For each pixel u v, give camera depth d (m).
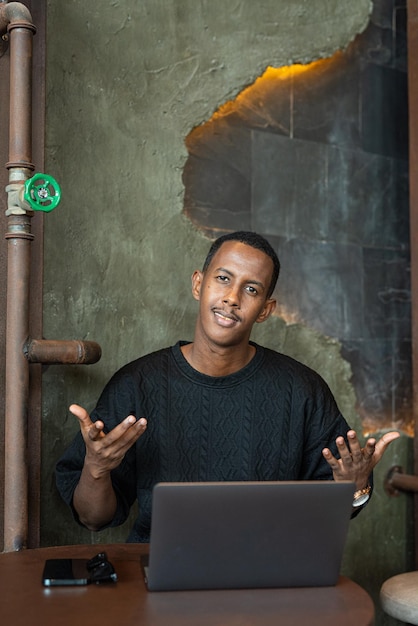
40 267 2.20
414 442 3.03
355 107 3.13
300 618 1.31
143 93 2.58
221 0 2.75
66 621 1.27
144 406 2.09
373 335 3.13
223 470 2.09
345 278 3.06
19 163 1.99
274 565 1.44
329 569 1.46
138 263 2.55
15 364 2.00
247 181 2.82
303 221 2.96
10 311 2.01
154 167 2.60
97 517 1.96
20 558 1.67
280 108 2.92
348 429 2.23
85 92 2.45
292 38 2.91
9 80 2.11
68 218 2.40
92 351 2.13
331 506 1.41
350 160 3.11
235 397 2.12
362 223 3.13
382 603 2.15
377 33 3.20
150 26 2.60
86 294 2.43
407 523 3.14
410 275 3.25
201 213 2.71
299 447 2.14
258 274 2.04
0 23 2.04
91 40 2.47
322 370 2.96
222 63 2.75
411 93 3.06
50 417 2.34
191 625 1.26
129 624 1.26
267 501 1.38
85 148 2.45
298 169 2.96
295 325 2.89
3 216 2.12
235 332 2.03
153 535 1.37
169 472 2.07
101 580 1.48
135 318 2.53
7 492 2.00
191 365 2.13
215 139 2.75
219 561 1.41
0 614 1.30
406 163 3.27
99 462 1.71
